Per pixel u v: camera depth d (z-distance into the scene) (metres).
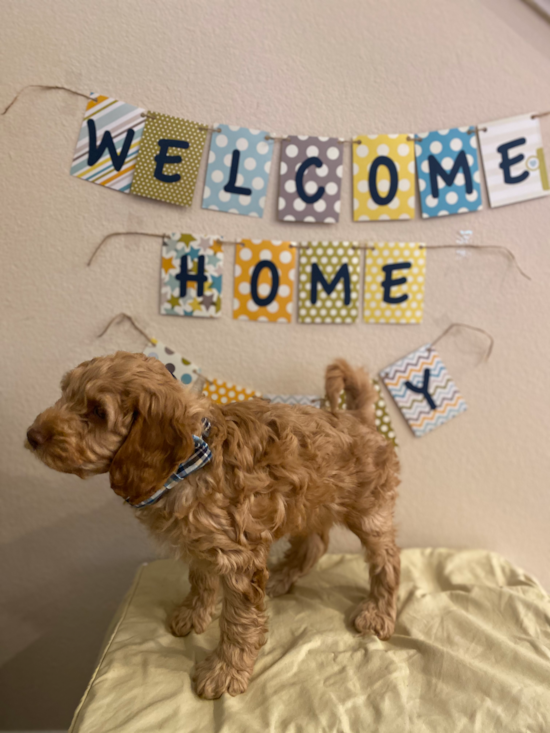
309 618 1.13
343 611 1.16
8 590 1.35
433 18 1.26
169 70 1.23
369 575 1.18
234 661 0.91
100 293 1.28
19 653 1.39
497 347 1.36
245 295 1.30
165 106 1.24
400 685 0.91
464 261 1.33
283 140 1.27
